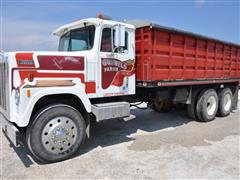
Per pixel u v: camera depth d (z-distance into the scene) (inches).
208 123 284.5
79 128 173.2
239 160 168.6
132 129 253.6
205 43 274.7
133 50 211.5
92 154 179.8
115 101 209.2
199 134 233.8
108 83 194.1
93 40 187.0
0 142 204.2
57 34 233.9
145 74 213.5
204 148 192.5
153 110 360.2
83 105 178.7
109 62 193.6
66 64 169.0
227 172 150.1
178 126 268.1
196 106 287.0
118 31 179.0
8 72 156.3
